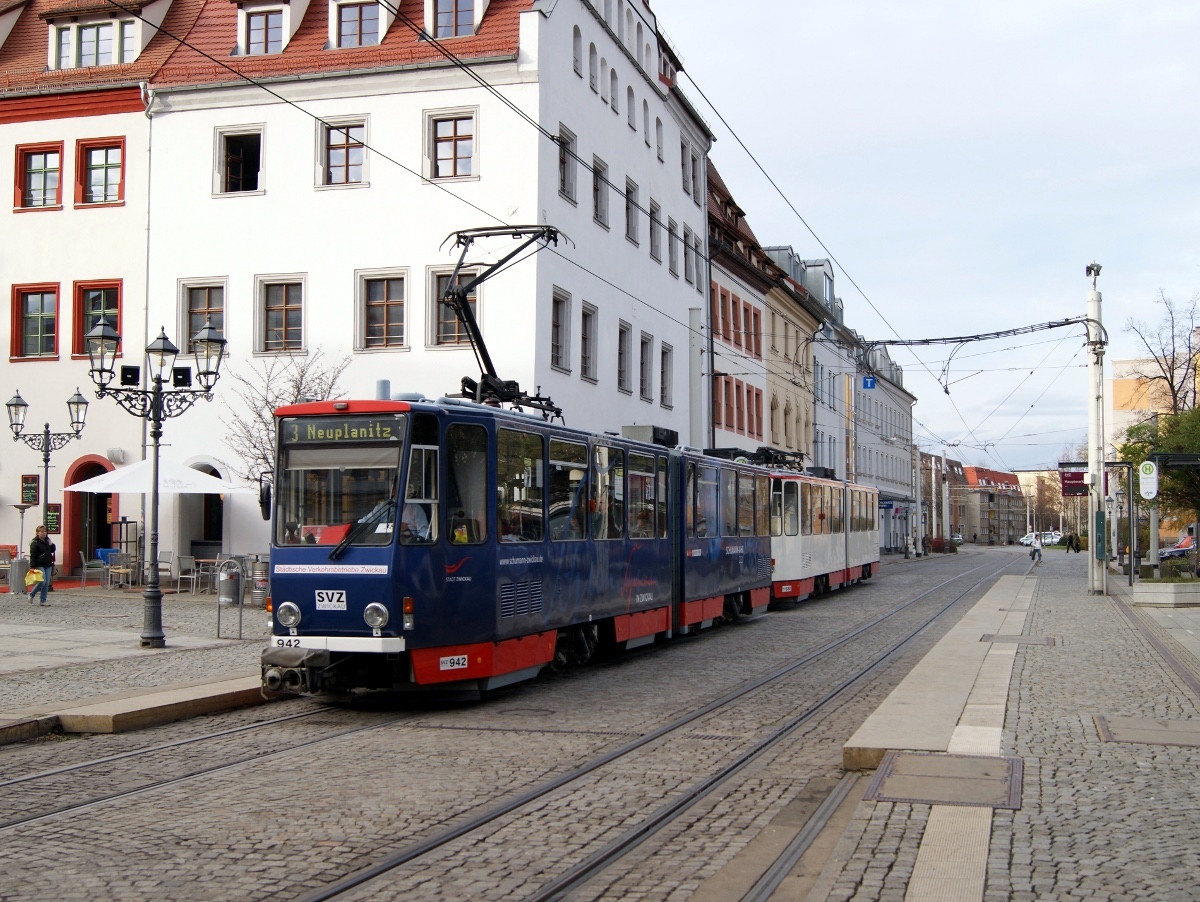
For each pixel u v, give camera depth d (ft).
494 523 44.62
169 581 99.71
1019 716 36.32
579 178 105.60
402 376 97.25
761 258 174.81
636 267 121.19
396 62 97.91
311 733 37.19
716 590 73.82
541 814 26.17
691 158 143.33
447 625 41.93
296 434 42.37
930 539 295.48
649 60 128.36
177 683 44.75
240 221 101.09
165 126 103.09
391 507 40.73
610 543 56.44
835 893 19.22
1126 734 33.12
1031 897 18.89
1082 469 117.91
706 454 81.00
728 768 31.30
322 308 99.09
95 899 20.01
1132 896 18.89
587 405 106.83
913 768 28.27
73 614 74.18
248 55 102.68
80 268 104.78
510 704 43.70
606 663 57.52
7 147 106.93
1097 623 74.69
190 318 102.89
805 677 51.19
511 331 95.50
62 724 37.19
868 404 266.98
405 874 21.54
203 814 26.02
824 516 108.37
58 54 108.27
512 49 96.07
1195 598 90.48
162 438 101.65
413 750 34.06
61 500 104.27
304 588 41.09
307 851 22.98
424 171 97.96
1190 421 120.47
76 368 104.68
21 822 25.30
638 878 21.40
